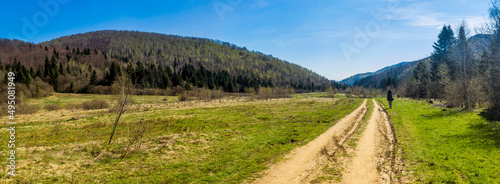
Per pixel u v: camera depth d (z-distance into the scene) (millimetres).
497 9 22422
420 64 73625
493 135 13570
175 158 13414
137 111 40312
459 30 35562
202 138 18141
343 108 39562
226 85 142875
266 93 96375
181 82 122250
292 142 17062
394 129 18500
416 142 14039
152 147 15680
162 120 29672
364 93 97062
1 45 139375
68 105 53469
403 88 78188
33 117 34844
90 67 144125
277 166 11797
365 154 12781
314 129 21312
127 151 14695
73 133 21828
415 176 9281
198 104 56500
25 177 10320
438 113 24359
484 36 24422
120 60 186375
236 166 12031
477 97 24219
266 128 23000
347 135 17984
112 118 32125
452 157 10805
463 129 16062
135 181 10273
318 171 10805
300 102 58594
